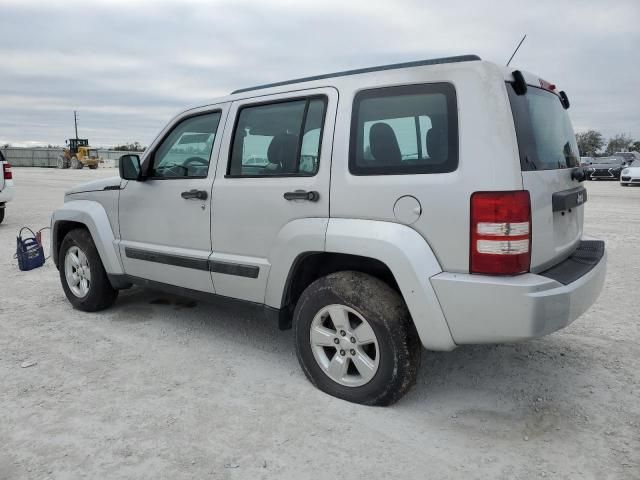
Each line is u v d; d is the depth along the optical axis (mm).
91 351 4156
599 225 10320
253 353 4129
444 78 2906
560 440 2891
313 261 3514
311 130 3396
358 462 2695
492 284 2707
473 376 3689
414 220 2918
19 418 3115
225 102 3971
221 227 3857
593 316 4883
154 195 4320
